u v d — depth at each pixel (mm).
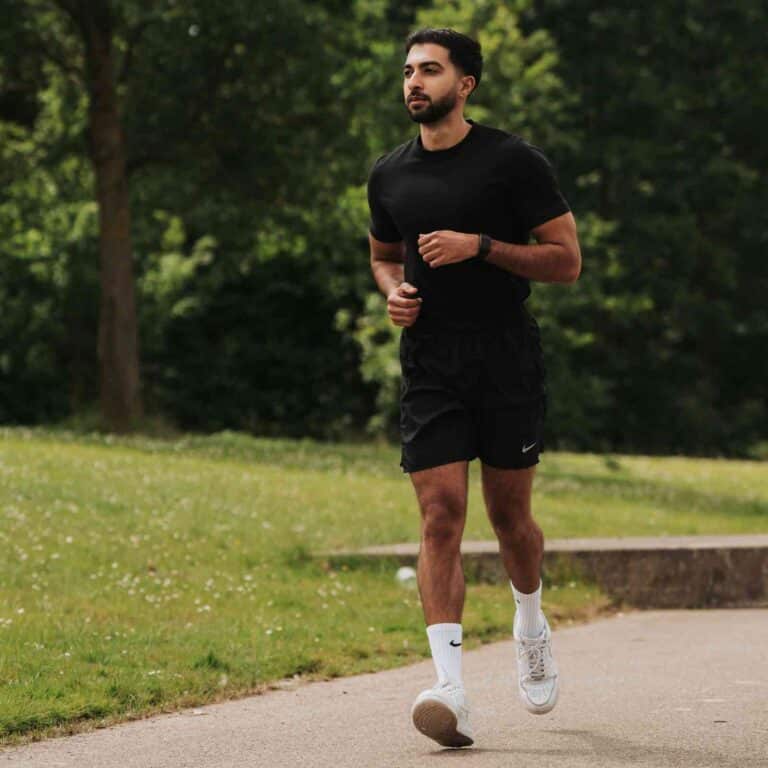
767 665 9992
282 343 54750
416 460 7203
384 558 15570
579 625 13297
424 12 47344
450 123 7188
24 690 8375
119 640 10320
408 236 7246
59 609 11656
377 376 48406
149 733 7684
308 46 35469
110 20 35375
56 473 20188
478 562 15172
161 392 53500
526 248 7047
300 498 20375
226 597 13180
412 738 7426
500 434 7270
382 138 38031
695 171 56281
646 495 26469
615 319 54656
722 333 57219
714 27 56156
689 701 8445
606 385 51188
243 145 36938
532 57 50281
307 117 37344
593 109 55500
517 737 7363
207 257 46688
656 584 15117
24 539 15078
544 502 23203
